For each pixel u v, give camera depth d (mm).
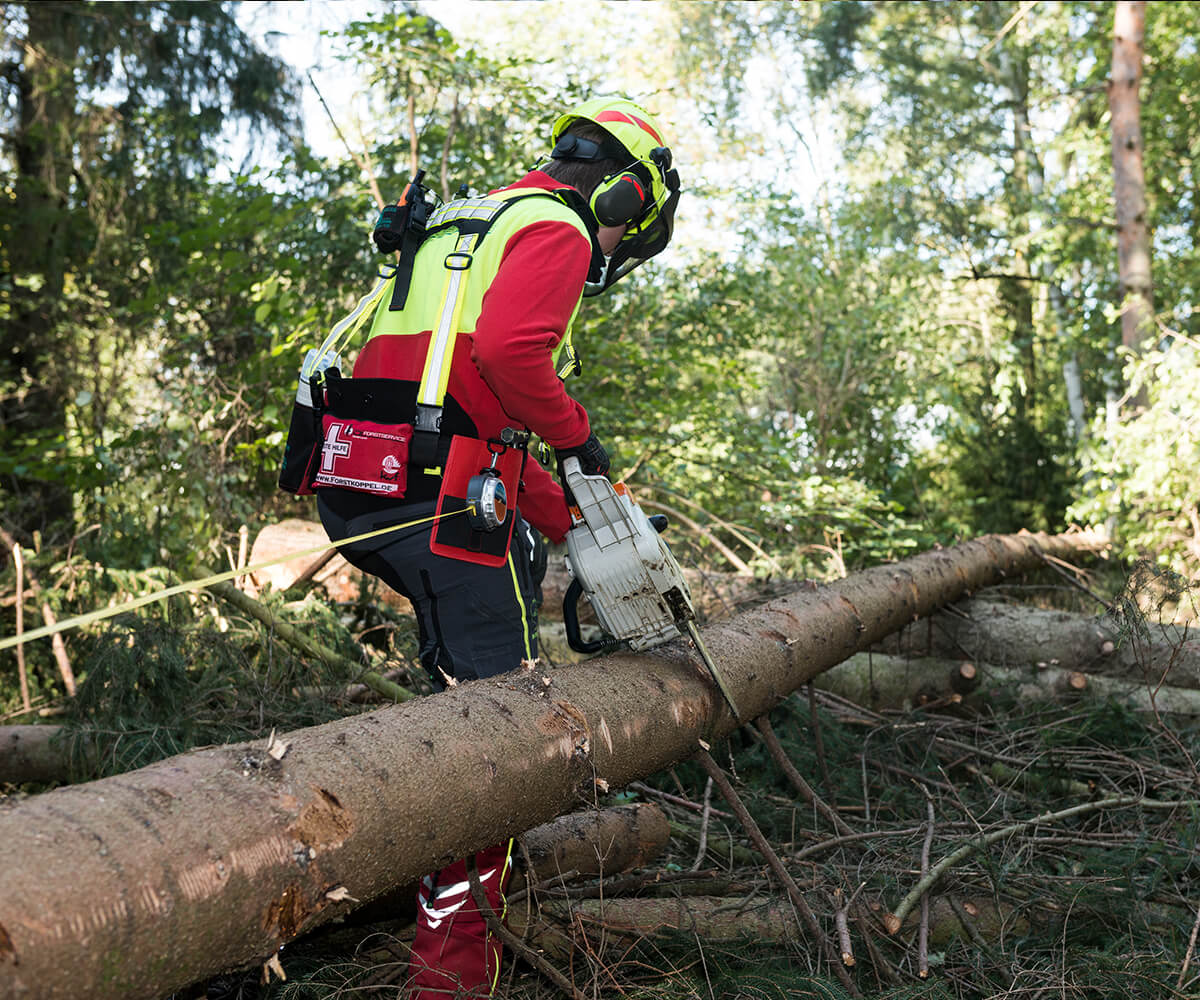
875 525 6211
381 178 6484
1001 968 2021
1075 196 12258
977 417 9789
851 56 13438
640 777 1888
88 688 2633
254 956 1139
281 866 1139
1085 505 6633
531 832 2168
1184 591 2850
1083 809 2562
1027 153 13250
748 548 5996
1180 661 3482
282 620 3219
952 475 9914
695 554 4746
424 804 1351
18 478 6602
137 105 7730
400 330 1812
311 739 1321
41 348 7688
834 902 2094
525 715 1592
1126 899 2207
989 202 13141
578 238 1729
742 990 1826
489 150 6473
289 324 5430
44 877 927
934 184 12930
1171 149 12703
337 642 3273
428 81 5656
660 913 2135
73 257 7910
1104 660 3586
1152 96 12617
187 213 7820
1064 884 2301
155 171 7789
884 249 10648
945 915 2225
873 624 2953
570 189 1854
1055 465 9102
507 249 1733
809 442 9320
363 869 1256
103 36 7512
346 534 1793
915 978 1979
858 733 3387
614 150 1919
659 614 1884
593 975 1791
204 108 7887
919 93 12727
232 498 4633
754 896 2217
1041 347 12500
